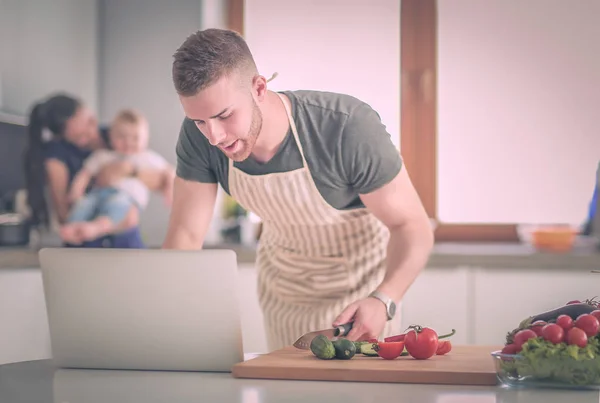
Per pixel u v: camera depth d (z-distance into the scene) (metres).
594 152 3.75
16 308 3.06
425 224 1.93
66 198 3.59
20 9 3.55
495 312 3.02
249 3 3.92
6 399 1.26
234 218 3.73
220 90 1.58
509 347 1.33
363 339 1.72
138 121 3.61
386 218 1.93
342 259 2.15
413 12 3.83
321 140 1.89
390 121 3.87
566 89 3.76
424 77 3.83
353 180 1.92
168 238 2.04
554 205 3.78
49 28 3.70
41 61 3.66
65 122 3.55
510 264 3.02
